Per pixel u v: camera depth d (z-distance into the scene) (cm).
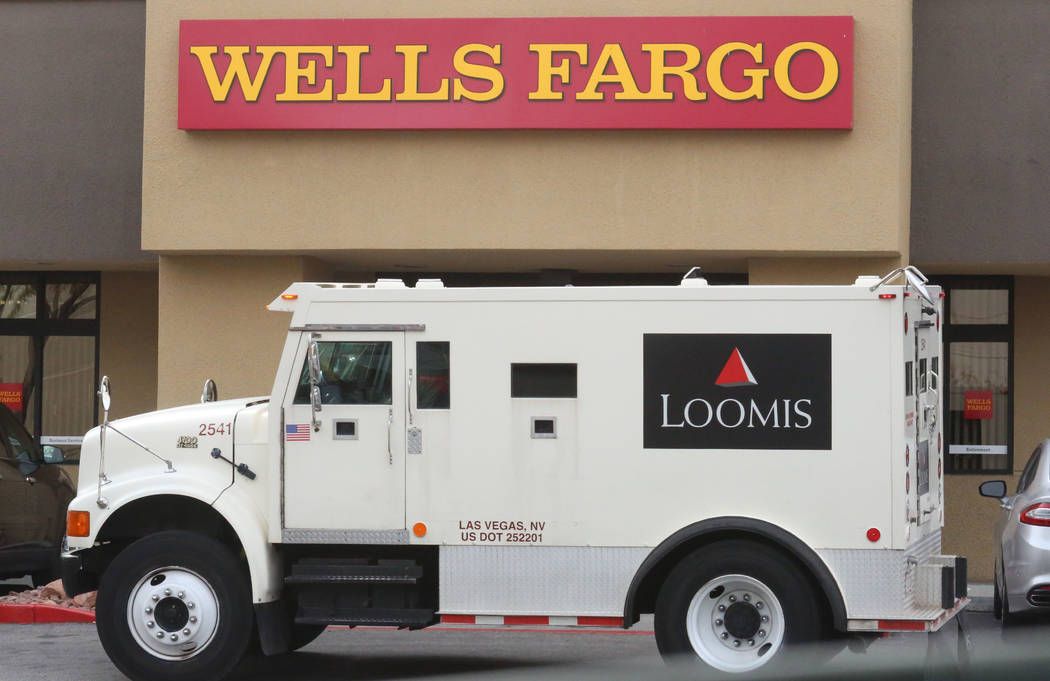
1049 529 3956
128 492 3494
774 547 3262
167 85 5397
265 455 3481
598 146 5247
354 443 3384
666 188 5219
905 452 3212
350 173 5334
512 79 5219
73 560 3541
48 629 4425
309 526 3384
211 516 3641
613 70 5184
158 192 5388
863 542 3195
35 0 5959
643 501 3278
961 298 6203
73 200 5931
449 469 3350
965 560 3331
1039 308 6156
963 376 6197
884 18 5128
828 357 3234
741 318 3269
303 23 5291
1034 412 6141
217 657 3412
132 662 3438
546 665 3825
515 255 5472
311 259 5675
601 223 5244
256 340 5547
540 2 5281
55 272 6738
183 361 5575
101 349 6706
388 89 5253
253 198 5359
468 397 3350
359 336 3403
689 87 5141
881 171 5125
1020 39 5669
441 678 3634
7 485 4878
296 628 3847
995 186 5662
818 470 3222
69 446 6725
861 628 3183
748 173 5188
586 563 3297
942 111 5697
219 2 5400
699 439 3266
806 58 5103
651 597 3469
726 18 5138
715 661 3250
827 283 5344
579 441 3306
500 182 5284
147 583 3456
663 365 3288
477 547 3334
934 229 5688
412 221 5319
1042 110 5647
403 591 3416
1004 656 3878
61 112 5947
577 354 3316
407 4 5334
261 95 5300
